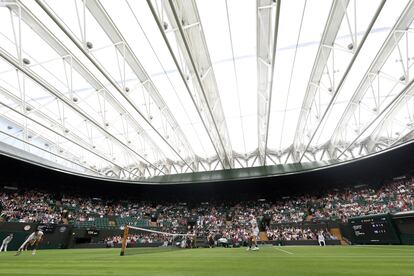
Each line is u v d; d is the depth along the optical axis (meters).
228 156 32.81
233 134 29.83
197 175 37.94
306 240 26.03
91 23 13.69
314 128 23.89
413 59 16.56
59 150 29.50
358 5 13.22
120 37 14.50
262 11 13.36
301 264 5.28
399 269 4.35
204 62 16.64
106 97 20.50
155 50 15.97
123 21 13.84
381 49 15.68
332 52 15.29
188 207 40.66
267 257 7.65
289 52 16.50
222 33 14.99
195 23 13.66
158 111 23.05
